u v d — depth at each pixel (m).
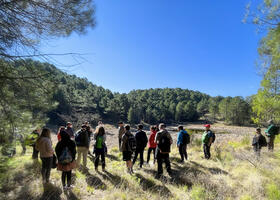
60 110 31.92
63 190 3.59
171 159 6.39
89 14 3.31
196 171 4.93
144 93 122.12
